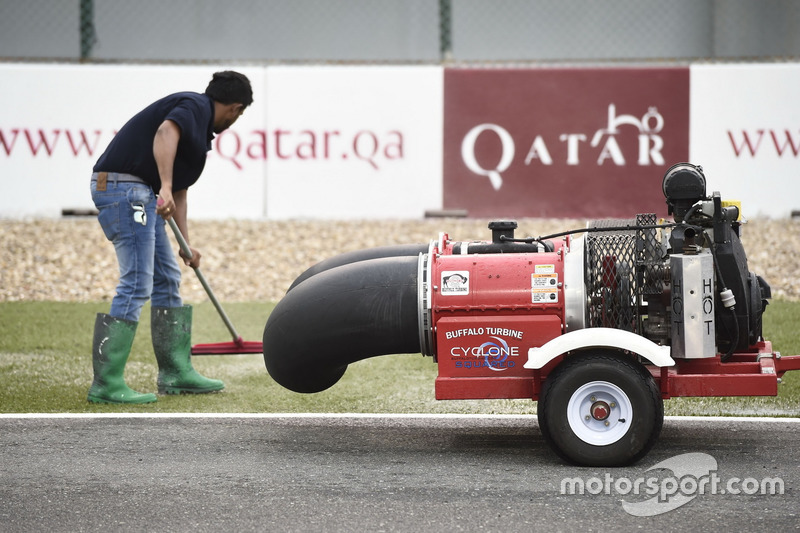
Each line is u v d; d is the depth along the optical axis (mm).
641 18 38062
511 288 12930
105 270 26734
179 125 15883
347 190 30047
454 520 10586
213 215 30078
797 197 29234
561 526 10375
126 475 12328
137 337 21422
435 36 38469
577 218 29766
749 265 26188
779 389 16656
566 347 12211
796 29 37938
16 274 26297
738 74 29172
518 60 38281
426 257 13633
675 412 15375
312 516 10773
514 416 15297
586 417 12383
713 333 12594
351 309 13344
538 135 29703
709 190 29375
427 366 18859
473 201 29953
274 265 27062
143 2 38500
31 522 10664
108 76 29641
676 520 10500
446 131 29812
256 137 29953
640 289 13023
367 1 38750
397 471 12422
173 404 16281
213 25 39031
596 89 29516
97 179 16297
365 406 16109
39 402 16250
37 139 29750
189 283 26047
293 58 39062
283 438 14078
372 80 29797
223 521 10648
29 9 37812
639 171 29562
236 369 18969
